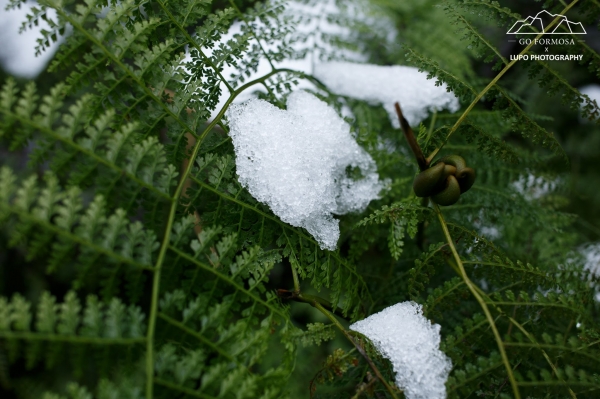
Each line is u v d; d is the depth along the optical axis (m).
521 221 0.36
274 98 0.32
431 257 0.29
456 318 0.32
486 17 0.31
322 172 0.31
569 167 0.30
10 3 0.26
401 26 0.42
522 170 0.36
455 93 0.30
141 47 0.28
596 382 0.26
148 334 0.24
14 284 0.39
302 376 0.38
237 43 0.30
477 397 0.27
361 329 0.28
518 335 0.26
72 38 0.27
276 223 0.29
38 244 0.24
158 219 0.26
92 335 0.23
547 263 0.35
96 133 0.25
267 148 0.30
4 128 0.24
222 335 0.25
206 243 0.26
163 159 0.26
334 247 0.30
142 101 0.28
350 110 0.37
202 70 0.30
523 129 0.29
